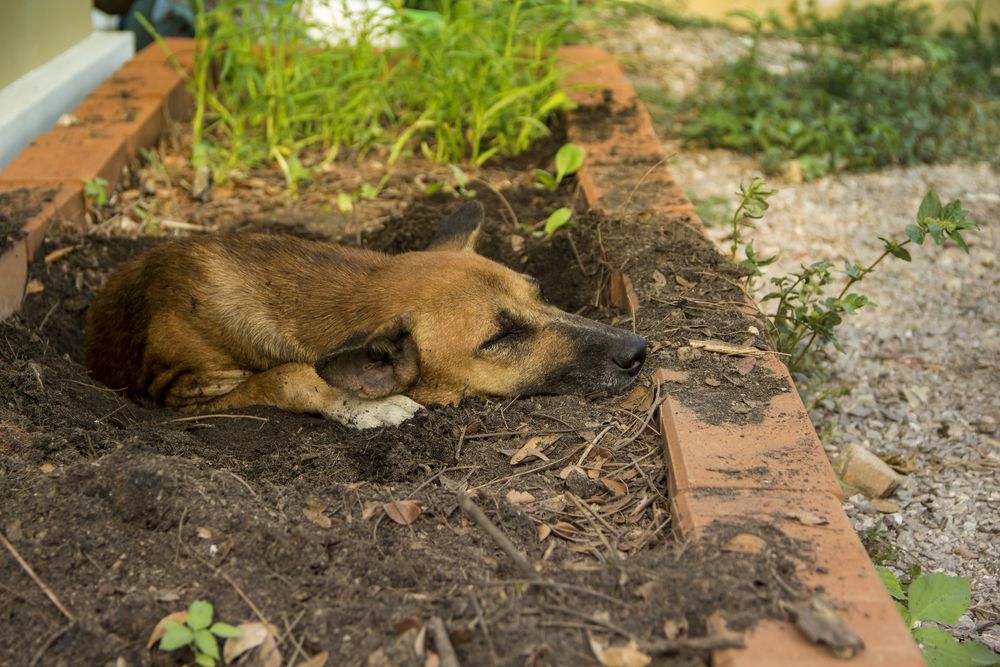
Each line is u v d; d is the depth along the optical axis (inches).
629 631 40.0
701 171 91.4
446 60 83.1
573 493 48.4
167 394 57.8
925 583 46.1
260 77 83.7
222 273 57.2
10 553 43.1
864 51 118.5
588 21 124.9
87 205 70.4
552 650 39.4
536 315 54.2
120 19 109.3
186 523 44.5
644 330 56.3
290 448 51.6
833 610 39.8
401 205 75.2
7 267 61.1
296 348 55.9
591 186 70.8
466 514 46.7
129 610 41.2
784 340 60.9
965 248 54.0
